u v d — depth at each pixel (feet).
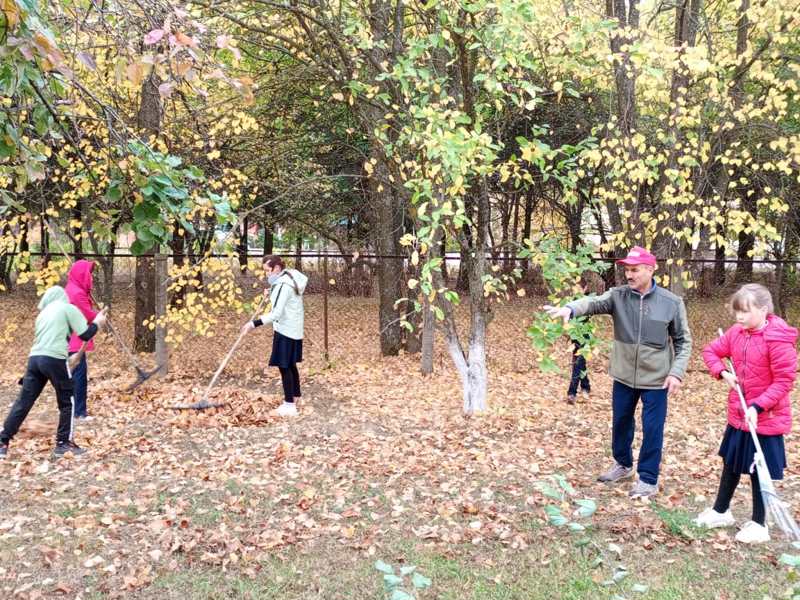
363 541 13.79
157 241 12.47
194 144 32.09
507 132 42.22
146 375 27.86
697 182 31.58
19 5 8.98
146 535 14.06
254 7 29.12
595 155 23.26
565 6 28.25
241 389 30.14
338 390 31.09
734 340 13.71
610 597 11.46
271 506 15.70
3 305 50.83
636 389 16.51
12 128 11.03
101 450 19.75
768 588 11.71
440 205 21.74
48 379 19.20
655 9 33.58
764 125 30.14
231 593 11.81
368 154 44.78
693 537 13.64
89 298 24.00
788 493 16.65
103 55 25.53
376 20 27.27
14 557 12.98
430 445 21.21
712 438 22.40
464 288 63.00
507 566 12.70
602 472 18.42
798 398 29.32
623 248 31.55
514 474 18.12
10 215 27.35
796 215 40.93
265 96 41.73
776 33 26.94
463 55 21.84
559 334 19.97
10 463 18.31
